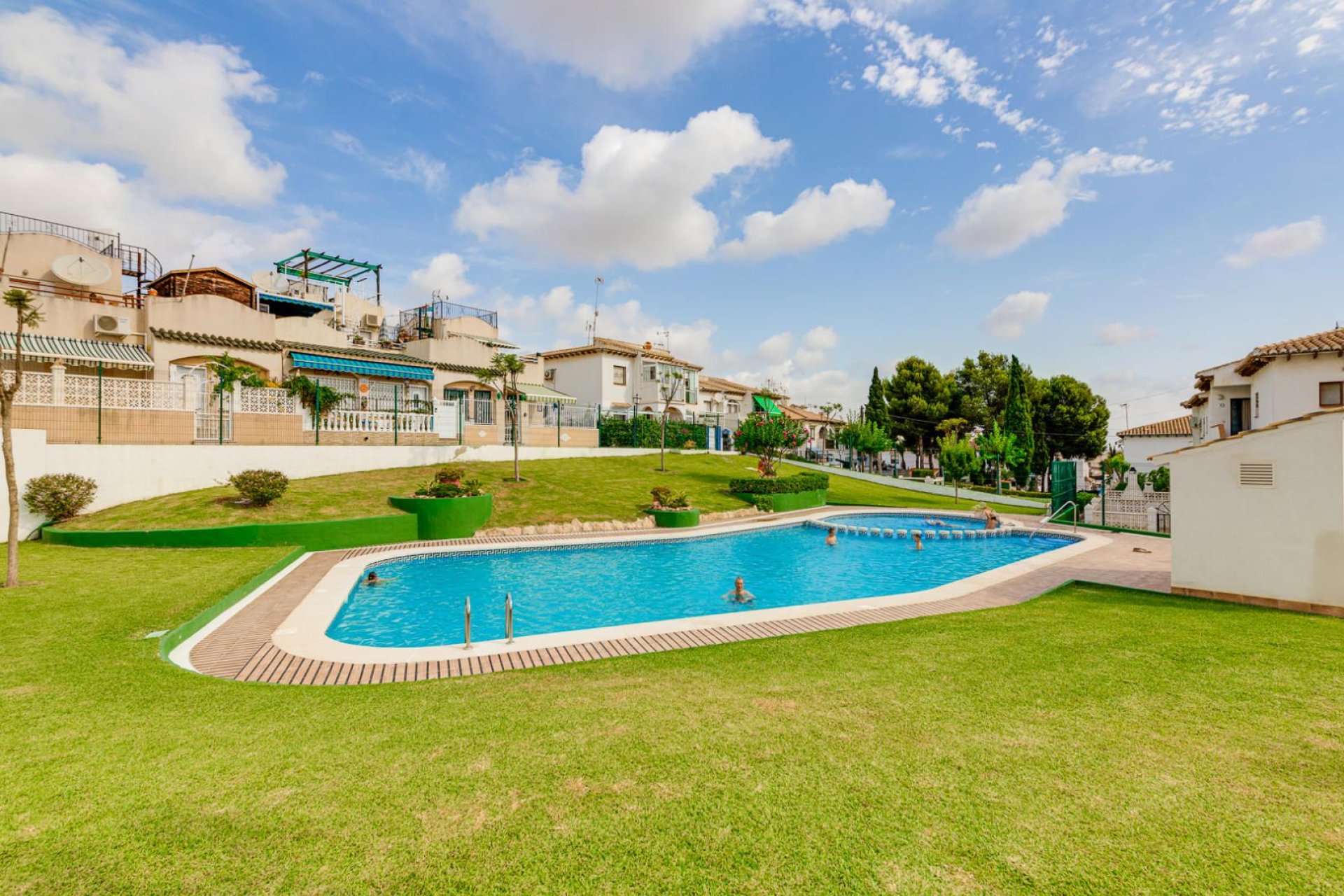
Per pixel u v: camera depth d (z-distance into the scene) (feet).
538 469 98.17
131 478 61.72
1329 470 33.71
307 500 65.87
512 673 25.20
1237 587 37.01
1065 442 180.75
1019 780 14.26
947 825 12.39
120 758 15.66
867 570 60.80
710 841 11.93
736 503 94.73
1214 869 10.90
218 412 72.23
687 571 58.65
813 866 11.12
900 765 15.07
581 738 17.13
